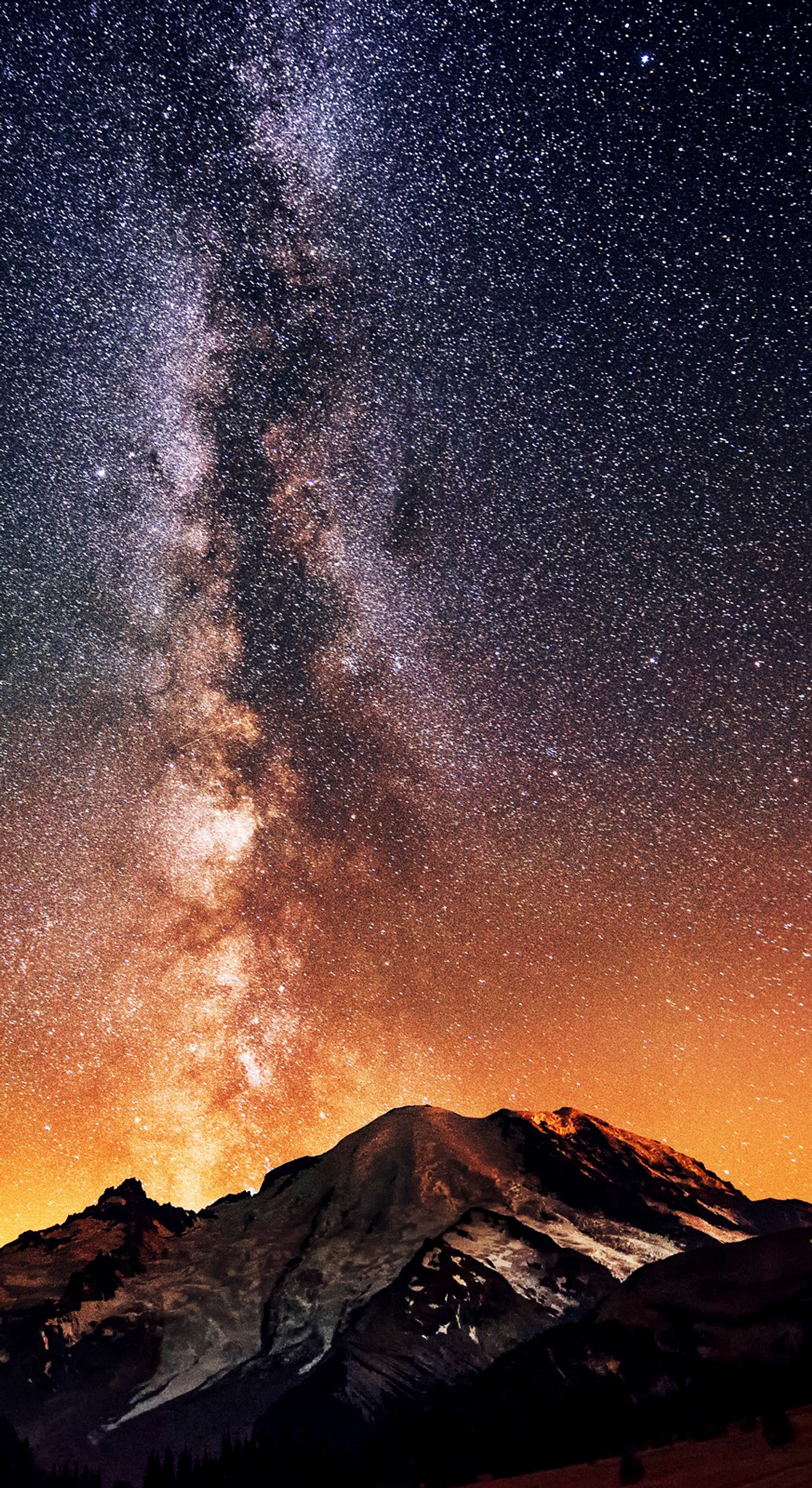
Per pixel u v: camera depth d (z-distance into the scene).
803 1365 73.88
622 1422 73.06
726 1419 68.56
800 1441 61.31
